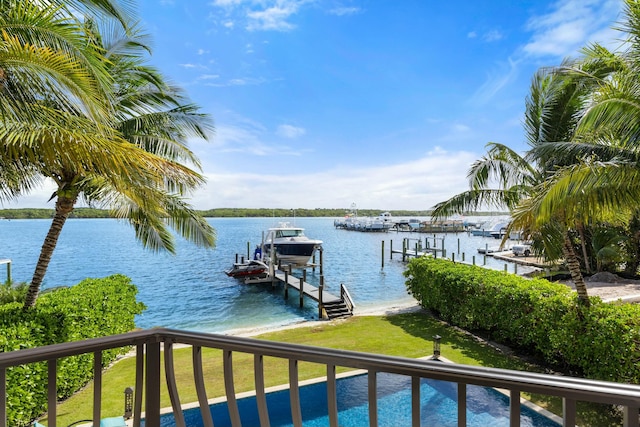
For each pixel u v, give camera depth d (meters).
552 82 7.56
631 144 5.46
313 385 6.20
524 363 7.21
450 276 10.19
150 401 1.83
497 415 5.36
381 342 8.89
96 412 1.71
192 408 5.39
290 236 27.42
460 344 8.51
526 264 25.14
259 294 18.06
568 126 7.57
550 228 6.75
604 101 5.06
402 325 10.41
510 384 1.33
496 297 8.30
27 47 3.63
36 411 5.08
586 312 6.23
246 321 13.37
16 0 4.07
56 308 6.07
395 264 29.16
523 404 5.26
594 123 5.41
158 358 1.87
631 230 15.62
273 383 6.31
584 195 4.96
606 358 5.71
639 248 15.72
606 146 5.82
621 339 5.53
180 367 7.14
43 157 4.14
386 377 6.89
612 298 11.23
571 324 6.31
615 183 4.82
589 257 16.97
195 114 8.39
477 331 9.44
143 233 9.05
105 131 4.52
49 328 5.54
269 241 26.20
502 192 8.16
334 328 10.52
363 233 62.84
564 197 4.96
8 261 14.09
